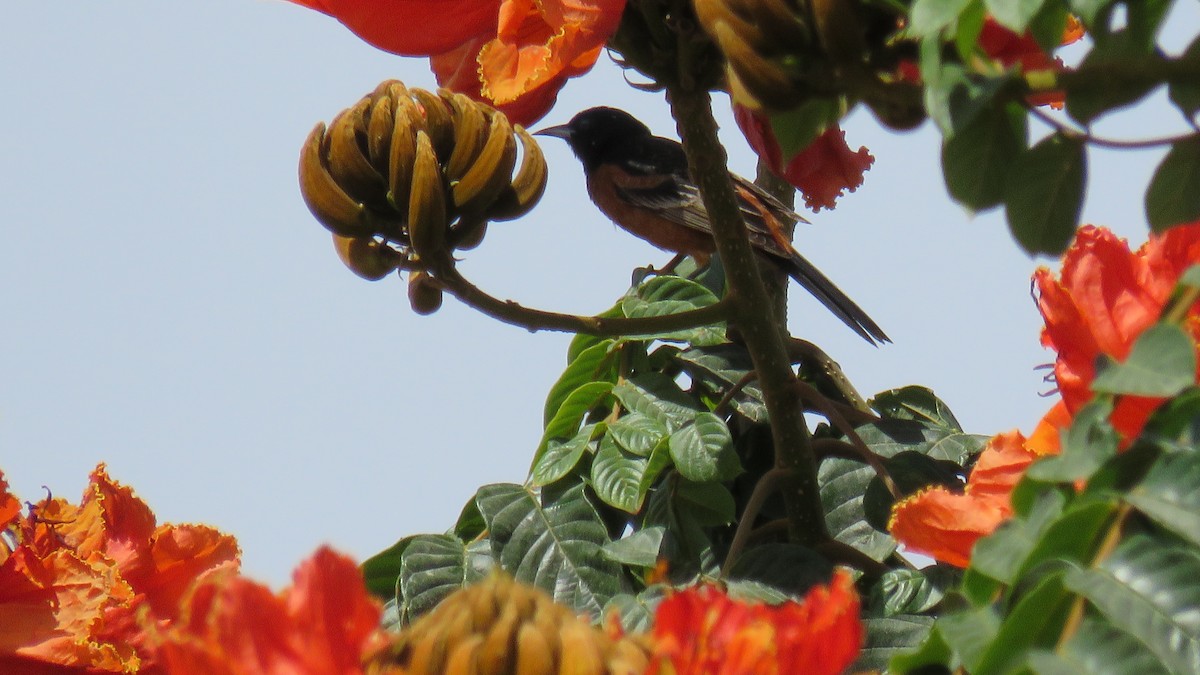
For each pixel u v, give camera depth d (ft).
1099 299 21.76
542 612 16.62
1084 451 21.50
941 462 22.95
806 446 22.86
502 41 22.34
